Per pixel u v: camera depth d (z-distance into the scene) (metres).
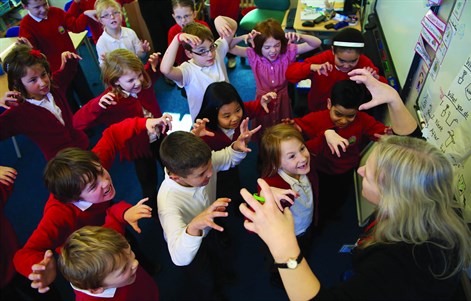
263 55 2.26
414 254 0.83
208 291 1.96
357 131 1.76
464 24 1.29
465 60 1.26
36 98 2.01
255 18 3.82
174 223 1.30
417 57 1.79
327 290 0.81
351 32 1.96
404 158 0.88
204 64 2.11
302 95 3.15
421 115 1.67
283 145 1.44
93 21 3.24
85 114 2.02
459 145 1.19
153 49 3.84
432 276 0.81
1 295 1.55
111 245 1.10
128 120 1.85
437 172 0.85
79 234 1.13
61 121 2.19
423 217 0.86
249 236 2.27
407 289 0.79
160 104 3.56
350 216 2.37
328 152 1.76
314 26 3.04
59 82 2.46
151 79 2.33
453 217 0.87
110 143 1.78
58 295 1.86
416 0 1.88
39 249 1.29
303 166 1.47
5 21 4.25
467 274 1.16
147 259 2.06
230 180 2.06
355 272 0.88
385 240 0.91
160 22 3.47
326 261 2.12
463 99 1.20
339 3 3.29
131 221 1.36
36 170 2.94
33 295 1.70
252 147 2.97
